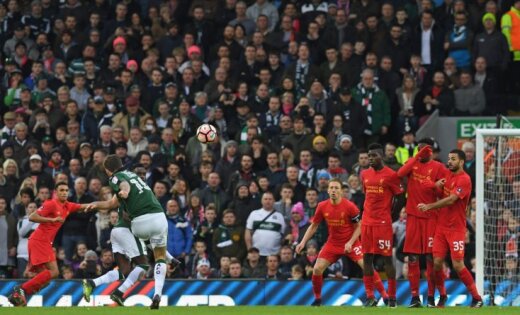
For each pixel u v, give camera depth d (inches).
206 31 2317.9
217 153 2063.2
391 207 1464.1
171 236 1836.9
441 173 1449.3
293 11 2309.3
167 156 2023.9
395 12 2351.1
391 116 2149.4
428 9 2268.7
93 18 2364.7
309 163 1947.6
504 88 2263.8
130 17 2378.2
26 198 1888.5
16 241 1884.8
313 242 1771.7
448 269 1769.2
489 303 1704.0
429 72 2222.0
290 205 1849.2
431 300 1470.2
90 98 2177.7
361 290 1660.9
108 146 2050.9
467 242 1764.3
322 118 2025.1
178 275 1822.1
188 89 2206.0
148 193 1322.6
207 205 1895.9
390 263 1454.2
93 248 1865.2
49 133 2129.7
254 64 2225.6
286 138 2026.3
